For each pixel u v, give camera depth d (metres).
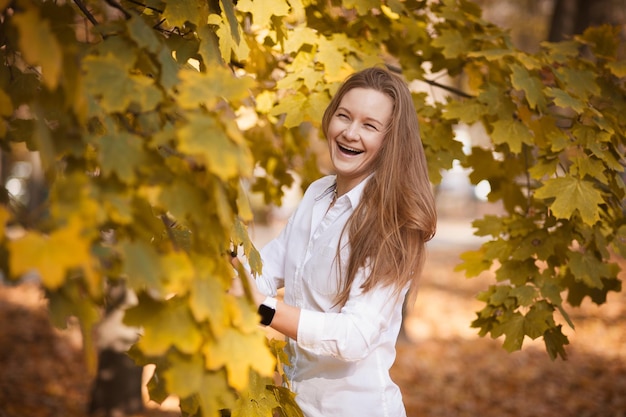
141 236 1.31
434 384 7.33
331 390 2.27
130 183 1.29
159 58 1.48
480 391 7.10
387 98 2.31
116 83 1.38
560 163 2.88
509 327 2.84
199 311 1.30
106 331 5.84
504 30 3.17
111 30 1.59
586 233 2.92
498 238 3.05
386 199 2.23
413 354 8.42
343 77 2.88
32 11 1.14
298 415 2.08
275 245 2.57
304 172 3.79
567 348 8.67
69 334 8.49
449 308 11.25
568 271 3.12
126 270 1.20
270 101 3.28
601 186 2.98
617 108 3.07
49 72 1.15
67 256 1.11
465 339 9.23
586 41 3.20
